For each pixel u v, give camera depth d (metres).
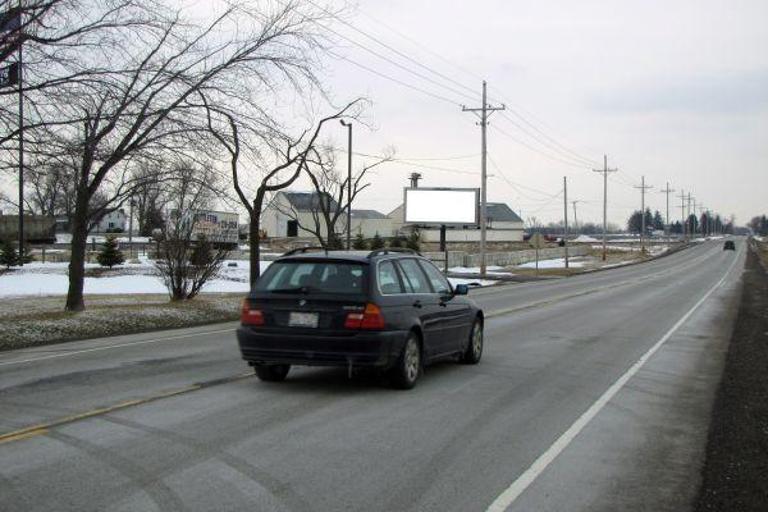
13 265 41.69
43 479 5.76
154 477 5.84
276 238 91.69
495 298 28.45
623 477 6.11
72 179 18.17
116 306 20.33
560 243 114.94
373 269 9.32
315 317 9.10
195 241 24.91
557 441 7.18
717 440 7.32
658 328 17.92
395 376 9.47
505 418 8.09
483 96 49.69
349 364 9.02
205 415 7.99
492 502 5.43
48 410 8.18
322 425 7.60
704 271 58.25
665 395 9.61
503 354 13.12
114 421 7.68
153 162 17.97
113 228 98.81
